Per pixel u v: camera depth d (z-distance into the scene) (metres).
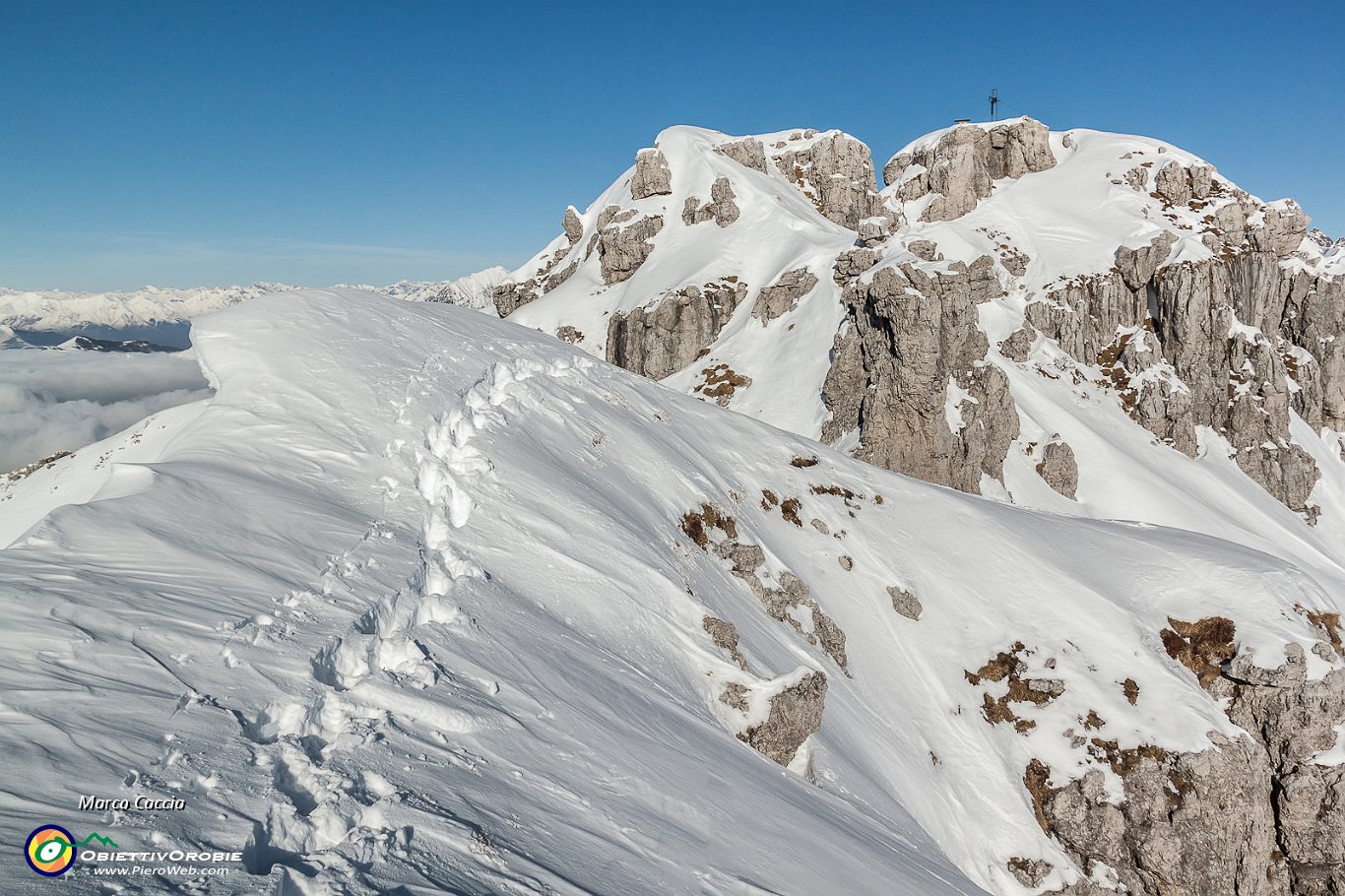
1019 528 52.50
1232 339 107.75
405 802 9.02
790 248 123.88
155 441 30.94
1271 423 103.06
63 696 8.96
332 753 9.69
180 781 8.12
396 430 26.31
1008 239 134.00
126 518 15.03
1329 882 39.41
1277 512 96.19
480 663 14.38
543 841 9.77
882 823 24.17
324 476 22.48
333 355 30.69
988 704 40.81
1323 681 41.50
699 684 22.88
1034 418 95.44
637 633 22.61
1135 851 37.16
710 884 11.27
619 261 138.00
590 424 37.12
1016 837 35.78
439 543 20.59
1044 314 114.69
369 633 13.96
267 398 26.19
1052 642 43.69
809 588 40.16
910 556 46.97
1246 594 46.66
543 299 141.38
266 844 7.81
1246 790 39.09
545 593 21.31
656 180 145.75
